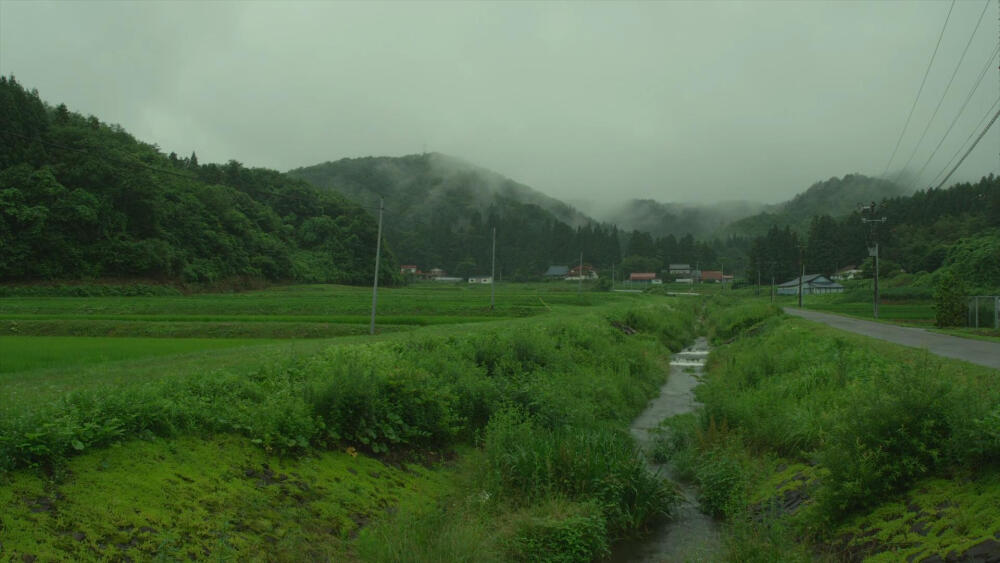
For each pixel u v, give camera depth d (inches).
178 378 356.2
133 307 1617.9
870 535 260.5
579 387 604.4
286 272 3316.9
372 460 361.1
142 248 2384.4
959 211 3870.6
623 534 332.8
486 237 6314.0
